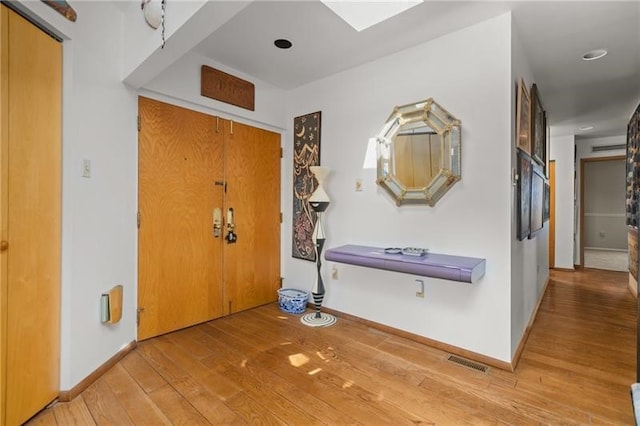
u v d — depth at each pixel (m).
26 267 1.64
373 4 2.30
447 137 2.49
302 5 2.14
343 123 3.20
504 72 2.25
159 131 2.65
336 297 3.27
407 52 2.73
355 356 2.40
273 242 3.73
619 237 7.89
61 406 1.78
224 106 3.10
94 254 2.06
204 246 3.01
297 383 2.02
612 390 1.96
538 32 2.43
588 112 4.41
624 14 2.18
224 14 1.62
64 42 1.86
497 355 2.27
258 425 1.63
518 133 2.44
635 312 3.47
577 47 2.65
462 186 2.45
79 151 1.94
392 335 2.80
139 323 2.56
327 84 3.34
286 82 3.52
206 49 2.77
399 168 2.77
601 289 4.45
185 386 1.98
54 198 1.80
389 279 2.85
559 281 4.90
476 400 1.86
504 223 2.26
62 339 1.85
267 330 2.88
